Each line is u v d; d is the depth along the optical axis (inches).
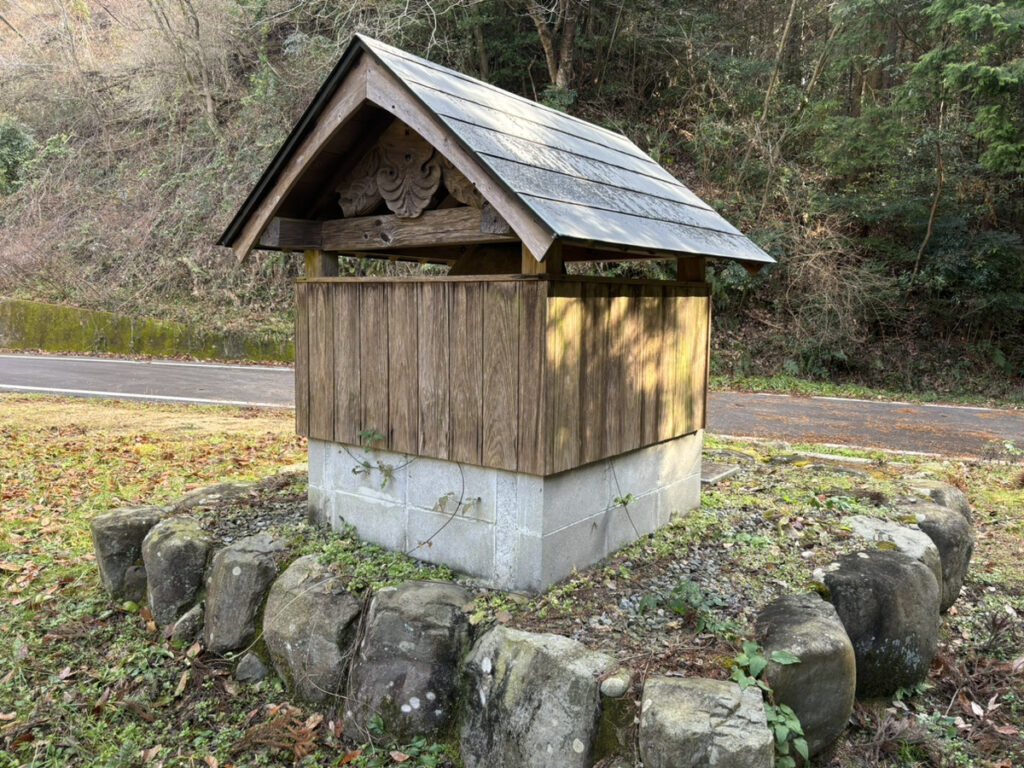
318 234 151.6
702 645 111.8
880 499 182.1
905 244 597.0
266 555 146.1
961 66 466.3
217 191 700.0
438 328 131.8
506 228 117.0
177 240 682.2
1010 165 496.4
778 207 610.2
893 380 547.5
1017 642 153.3
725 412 420.5
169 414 363.3
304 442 301.9
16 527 210.1
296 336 157.1
